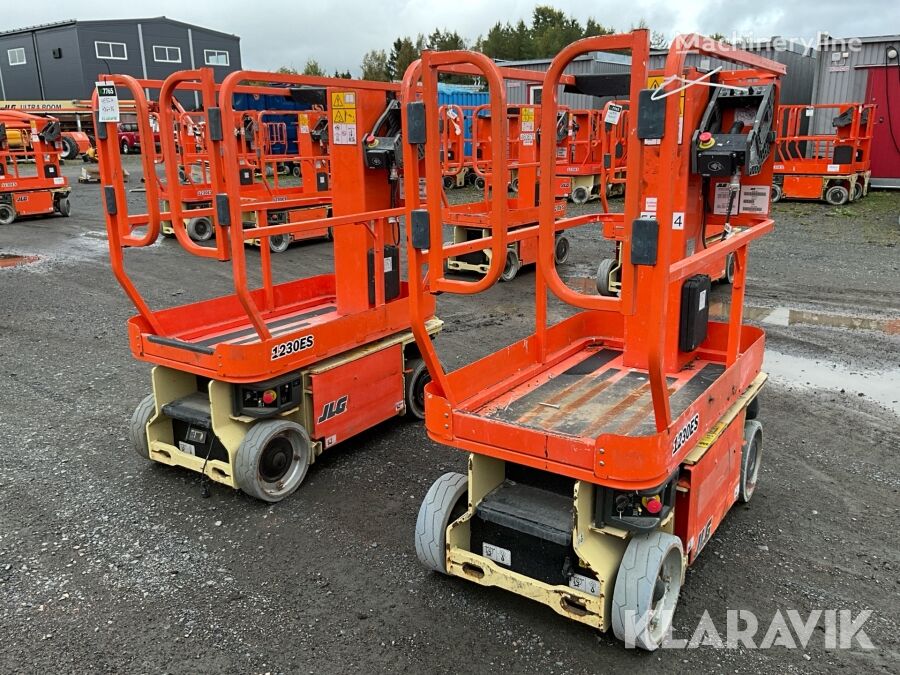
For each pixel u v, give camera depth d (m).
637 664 2.51
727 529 3.33
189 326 4.15
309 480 3.89
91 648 2.61
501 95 2.26
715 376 3.53
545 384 3.44
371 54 50.22
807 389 4.97
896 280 7.96
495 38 54.09
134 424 3.87
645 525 2.43
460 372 3.01
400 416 4.70
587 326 4.08
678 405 3.14
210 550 3.23
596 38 2.04
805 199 14.46
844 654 2.54
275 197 10.69
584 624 2.72
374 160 4.11
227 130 3.14
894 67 14.65
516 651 2.58
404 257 8.73
